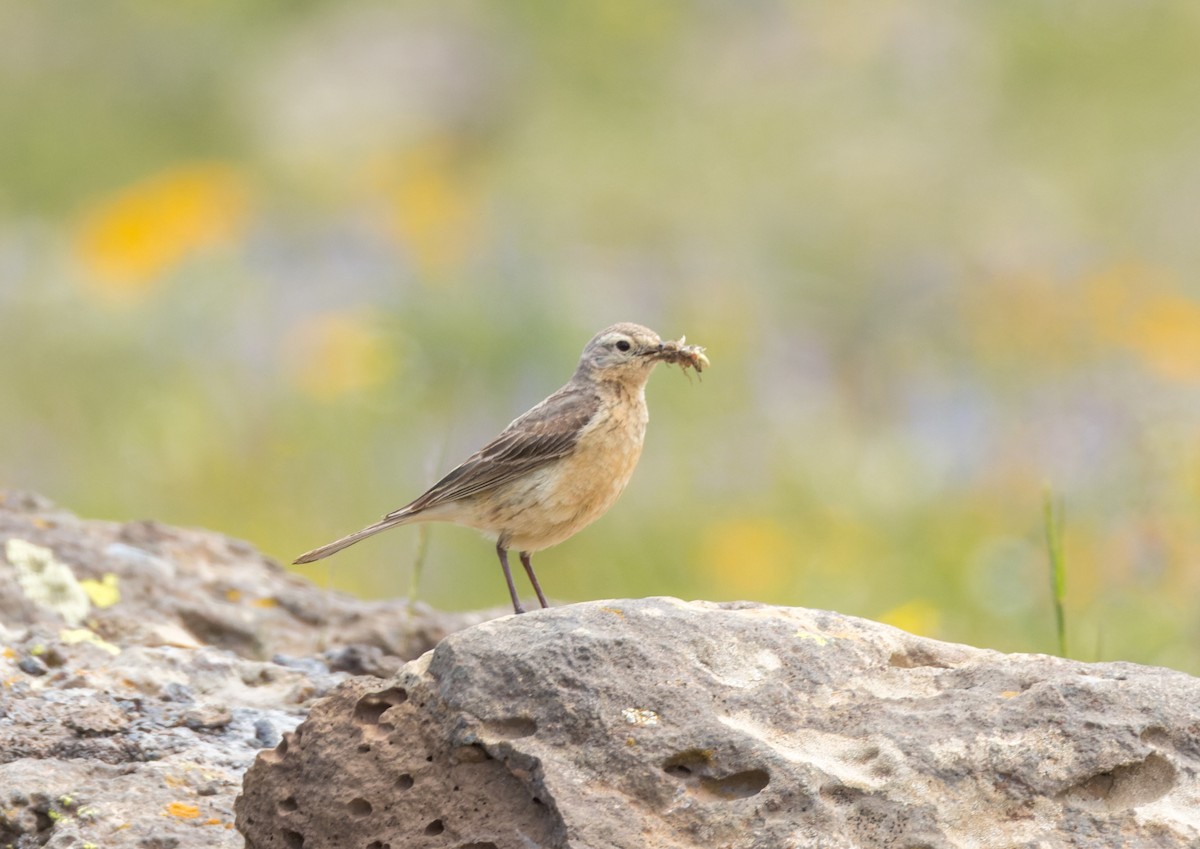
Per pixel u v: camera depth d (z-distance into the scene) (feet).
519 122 94.38
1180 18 92.99
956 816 18.51
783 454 50.65
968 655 20.86
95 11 96.84
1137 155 85.97
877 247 77.41
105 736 24.80
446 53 96.63
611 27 98.43
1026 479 47.85
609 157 88.28
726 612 21.01
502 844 18.85
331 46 98.12
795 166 86.28
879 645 20.75
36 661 27.50
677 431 52.21
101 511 47.47
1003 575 42.93
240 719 25.82
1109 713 19.24
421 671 20.35
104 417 52.31
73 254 67.00
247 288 60.39
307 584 35.04
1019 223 79.46
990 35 94.58
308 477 48.91
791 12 98.89
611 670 19.75
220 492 47.98
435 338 54.54
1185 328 59.57
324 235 68.80
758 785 18.89
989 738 19.08
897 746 19.08
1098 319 59.77
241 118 93.30
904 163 85.51
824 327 66.33
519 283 57.93
